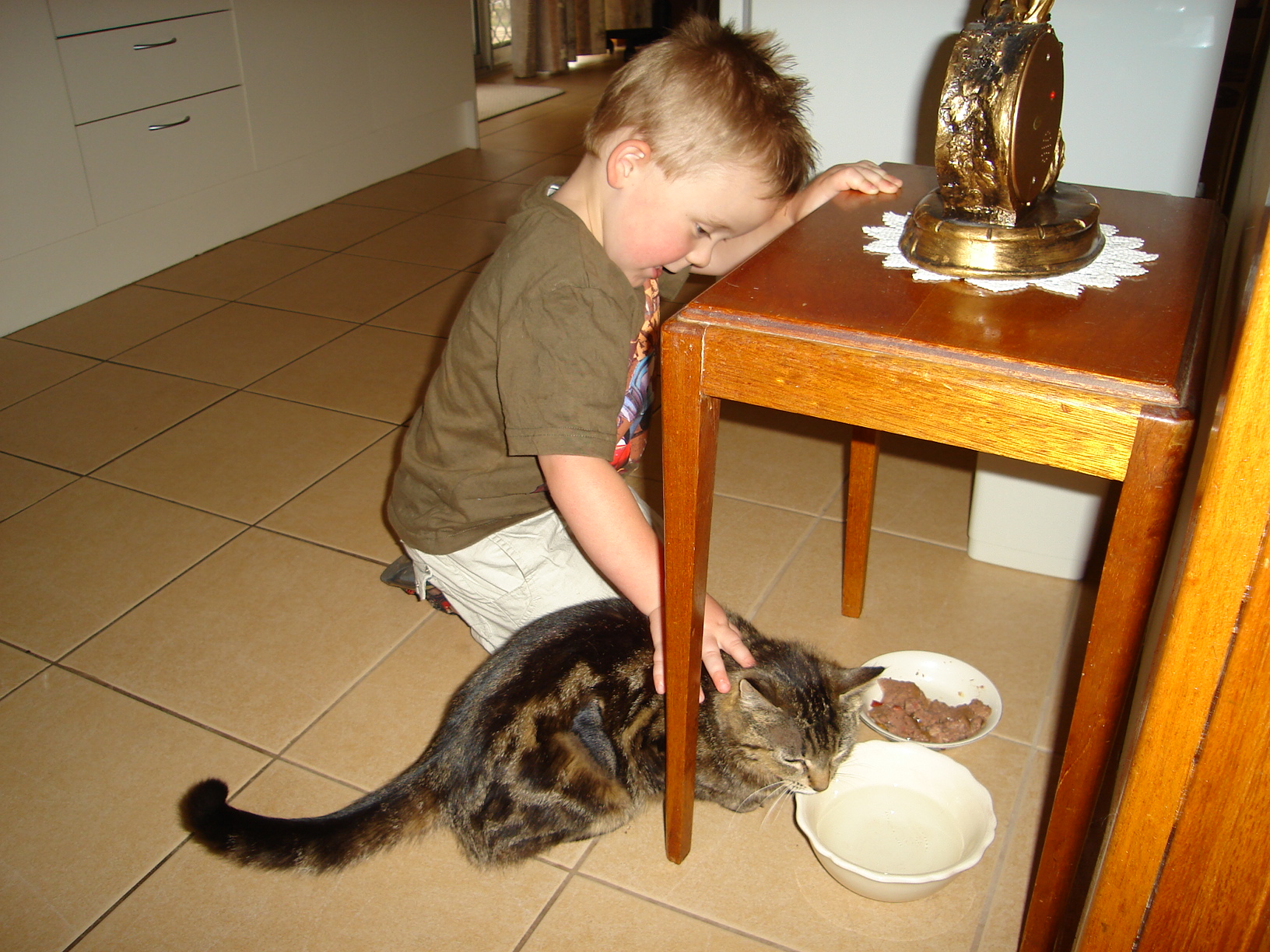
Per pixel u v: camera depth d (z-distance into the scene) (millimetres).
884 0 1458
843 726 1241
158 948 1110
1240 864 560
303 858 1147
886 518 1884
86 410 2256
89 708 1445
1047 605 1644
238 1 3133
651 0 5980
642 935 1131
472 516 1306
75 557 1769
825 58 1530
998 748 1366
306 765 1354
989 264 826
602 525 1002
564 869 1219
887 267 877
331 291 2904
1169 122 1363
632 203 1034
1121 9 1315
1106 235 925
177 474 2020
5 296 2617
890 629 1595
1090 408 662
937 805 1250
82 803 1293
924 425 739
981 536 1722
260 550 1796
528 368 998
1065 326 742
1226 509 479
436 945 1119
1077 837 848
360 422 2215
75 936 1124
